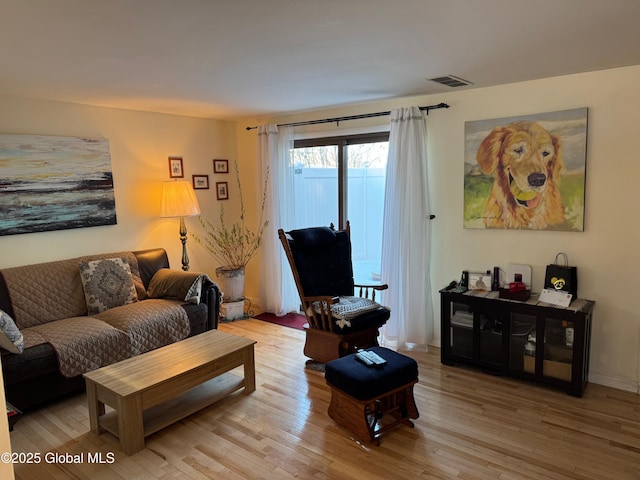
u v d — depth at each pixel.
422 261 3.99
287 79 3.19
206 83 3.29
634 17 2.01
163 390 2.69
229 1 1.77
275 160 5.01
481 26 2.11
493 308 3.40
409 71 2.99
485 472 2.33
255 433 2.74
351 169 4.72
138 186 4.54
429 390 3.27
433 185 4.01
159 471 2.38
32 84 3.22
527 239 3.55
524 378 3.34
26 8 1.79
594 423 2.78
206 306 4.11
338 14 1.93
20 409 2.92
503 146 3.56
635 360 3.18
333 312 3.49
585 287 3.32
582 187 3.24
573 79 3.21
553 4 1.84
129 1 1.75
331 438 2.67
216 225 5.37
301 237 3.83
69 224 3.98
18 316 3.41
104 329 3.35
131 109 4.41
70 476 2.35
